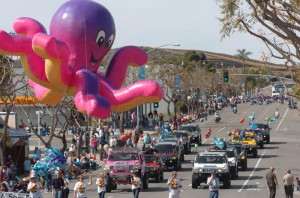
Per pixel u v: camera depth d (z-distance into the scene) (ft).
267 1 75.20
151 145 202.18
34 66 81.35
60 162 142.72
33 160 185.47
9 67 175.94
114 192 146.82
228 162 161.99
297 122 395.75
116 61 86.79
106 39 84.33
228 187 151.94
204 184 161.68
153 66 398.62
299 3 76.54
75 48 82.69
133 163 146.30
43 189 143.33
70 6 83.25
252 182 162.71
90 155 202.49
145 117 366.63
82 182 113.19
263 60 83.20
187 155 233.55
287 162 206.80
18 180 150.51
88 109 77.10
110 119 290.15
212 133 323.98
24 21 84.84
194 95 461.78
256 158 220.43
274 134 321.11
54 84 80.74
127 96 80.79
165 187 154.20
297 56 78.23
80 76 79.77
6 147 181.06
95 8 83.46
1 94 164.14
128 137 229.66
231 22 81.35
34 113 294.05
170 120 338.13
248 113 484.74
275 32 76.33
